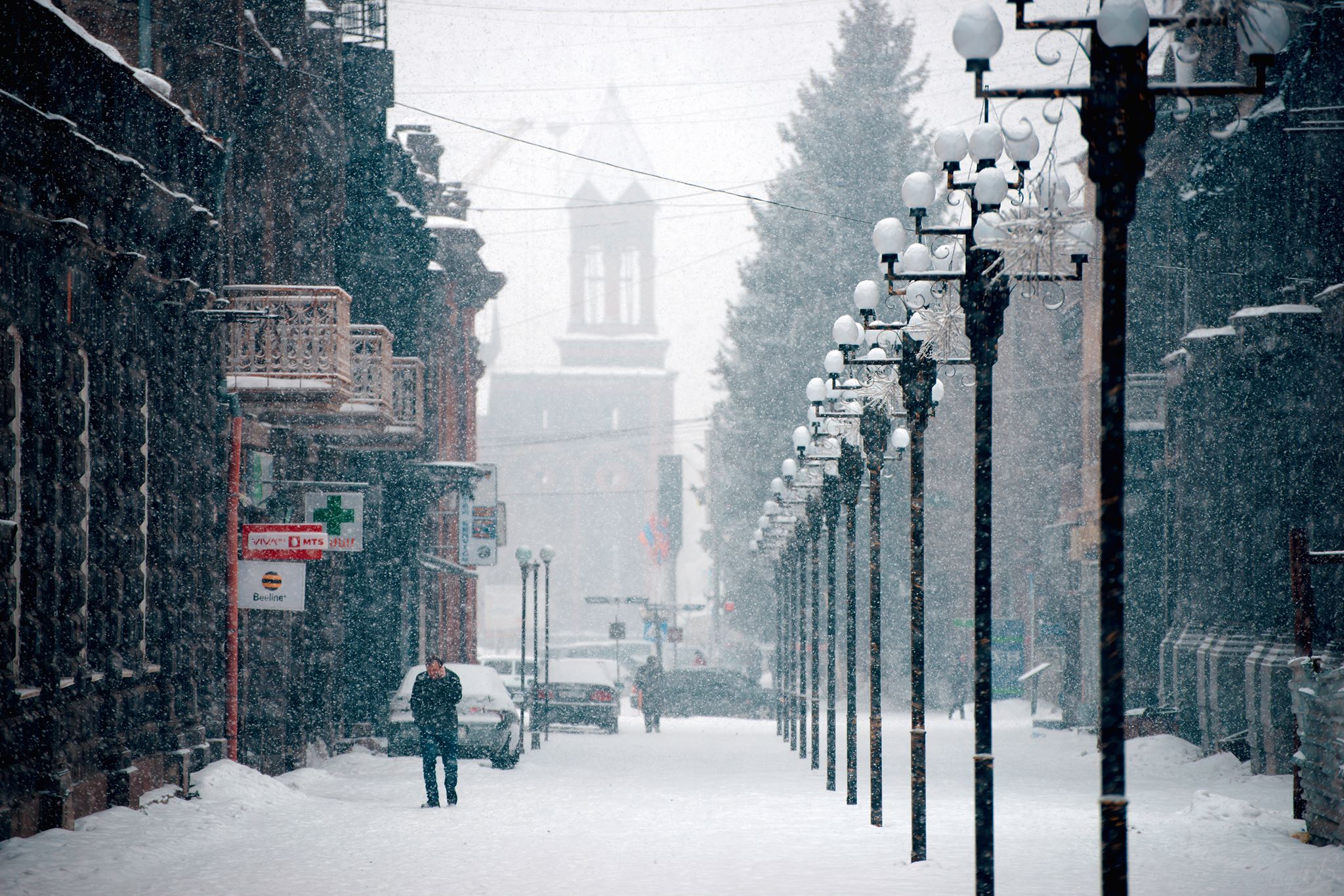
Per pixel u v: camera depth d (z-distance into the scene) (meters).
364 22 72.88
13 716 28.88
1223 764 56.84
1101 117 16.36
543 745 79.75
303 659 56.09
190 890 24.27
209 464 43.75
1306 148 55.50
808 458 56.50
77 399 32.41
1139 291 81.56
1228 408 59.34
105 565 34.47
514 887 24.61
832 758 48.56
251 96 53.12
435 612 93.19
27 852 27.14
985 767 23.97
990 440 25.80
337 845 31.14
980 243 26.30
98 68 32.69
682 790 47.66
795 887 24.77
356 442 63.16
